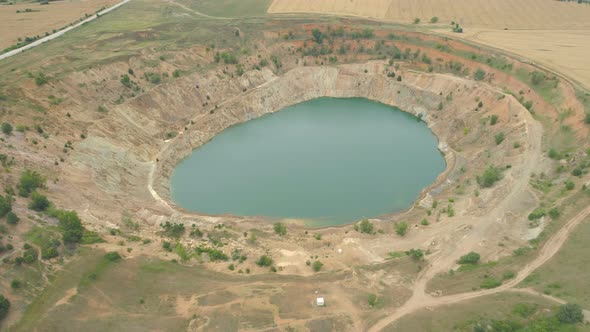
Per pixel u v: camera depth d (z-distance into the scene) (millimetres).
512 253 63094
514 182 80188
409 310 53969
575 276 55656
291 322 52406
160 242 68688
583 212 68062
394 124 121438
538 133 92562
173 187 94438
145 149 99438
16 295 52781
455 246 66750
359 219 81188
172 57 124188
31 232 61406
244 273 62250
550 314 49188
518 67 115625
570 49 125500
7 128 78688
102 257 60625
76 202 73312
